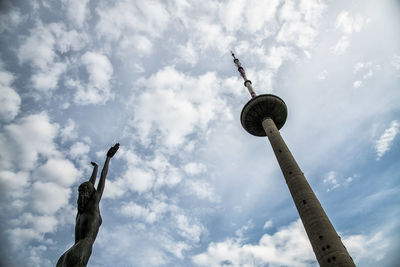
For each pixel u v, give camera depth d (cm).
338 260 2731
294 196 3588
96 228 914
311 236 3125
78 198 962
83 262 788
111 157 1102
